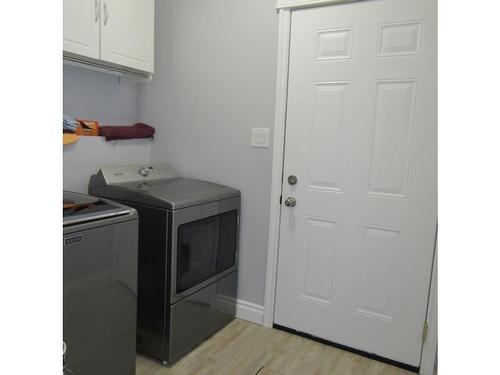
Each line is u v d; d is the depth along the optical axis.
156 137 2.60
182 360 1.94
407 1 1.78
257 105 2.22
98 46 1.93
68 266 1.29
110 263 1.45
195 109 2.43
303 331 2.22
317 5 1.97
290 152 2.15
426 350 1.89
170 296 1.83
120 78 2.49
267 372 1.87
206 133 2.41
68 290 1.30
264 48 2.16
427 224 1.84
